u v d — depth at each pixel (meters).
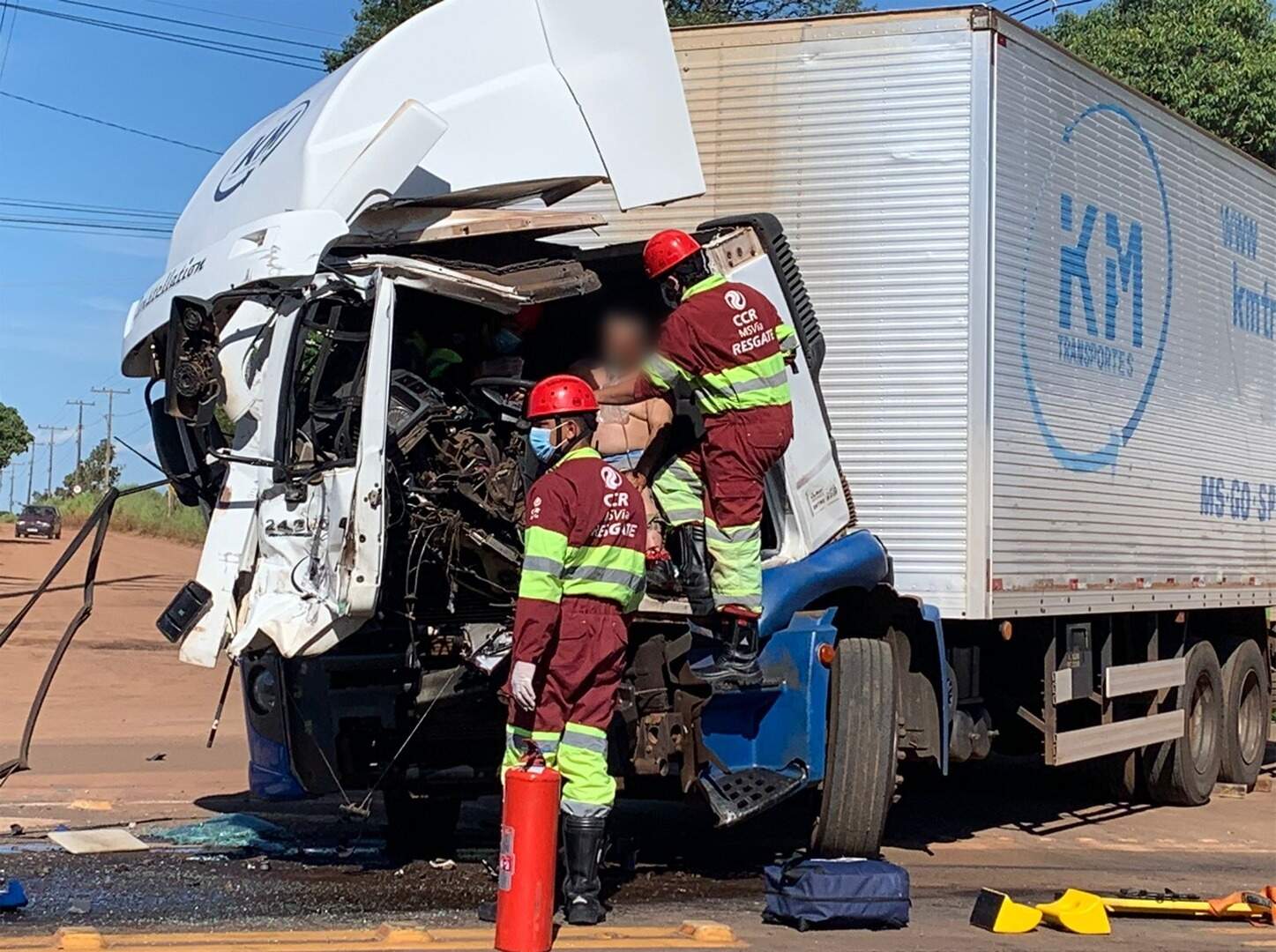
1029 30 8.98
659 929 6.11
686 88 8.95
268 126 7.87
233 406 6.38
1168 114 10.95
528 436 6.48
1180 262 11.07
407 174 6.79
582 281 6.68
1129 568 10.15
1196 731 11.62
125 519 57.75
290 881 7.09
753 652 6.69
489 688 6.68
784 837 8.77
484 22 7.36
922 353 8.50
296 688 6.74
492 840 8.43
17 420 81.56
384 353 6.00
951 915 6.97
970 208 8.48
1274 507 12.78
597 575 6.09
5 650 19.66
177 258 7.72
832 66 8.71
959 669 8.99
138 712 15.05
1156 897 7.35
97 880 7.03
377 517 5.88
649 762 6.61
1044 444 9.04
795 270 7.51
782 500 7.29
